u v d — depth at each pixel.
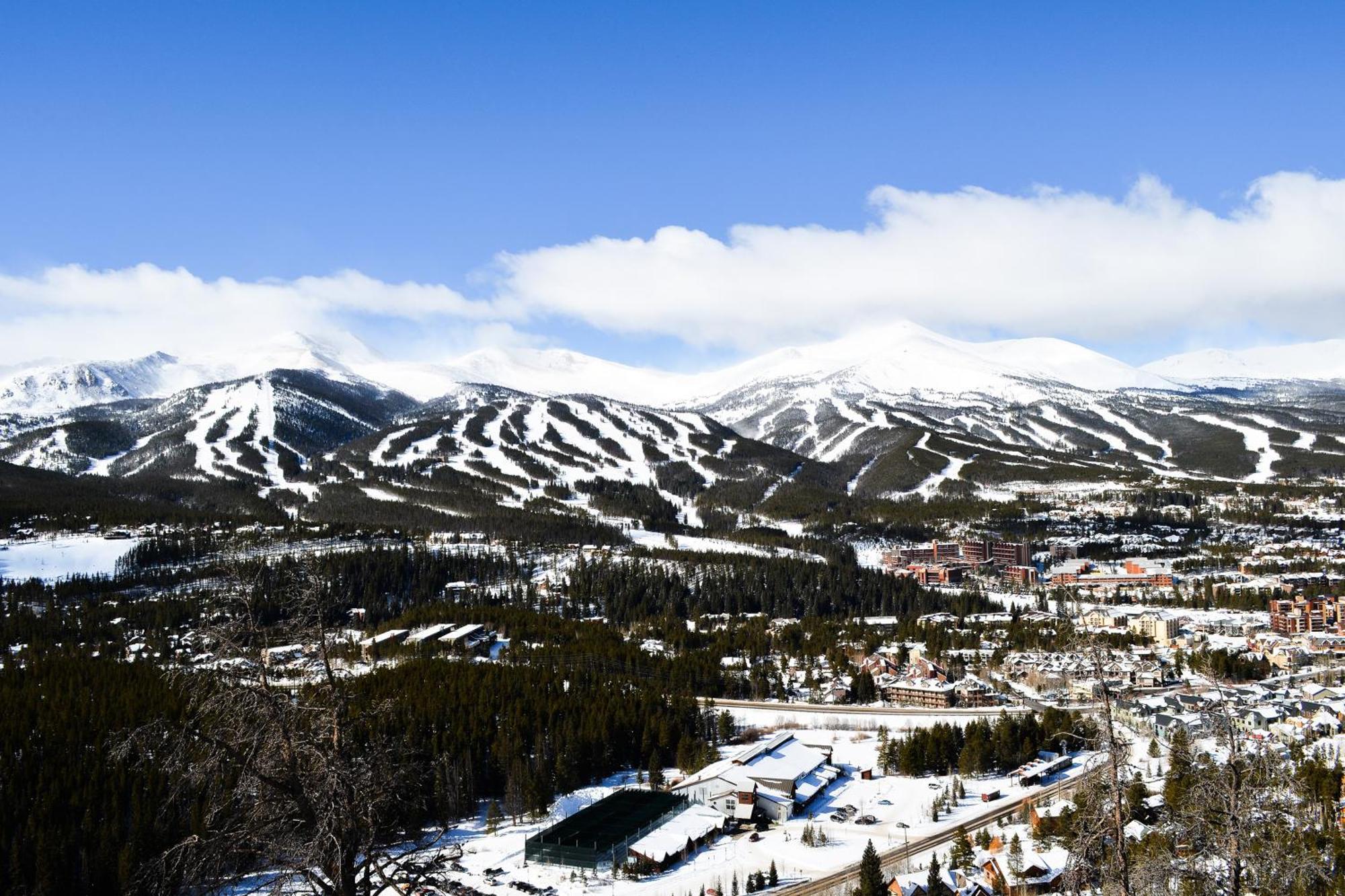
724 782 154.38
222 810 31.23
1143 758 153.62
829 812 154.25
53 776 126.25
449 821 147.38
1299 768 121.38
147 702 151.50
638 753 182.12
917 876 114.94
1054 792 153.75
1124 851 40.41
